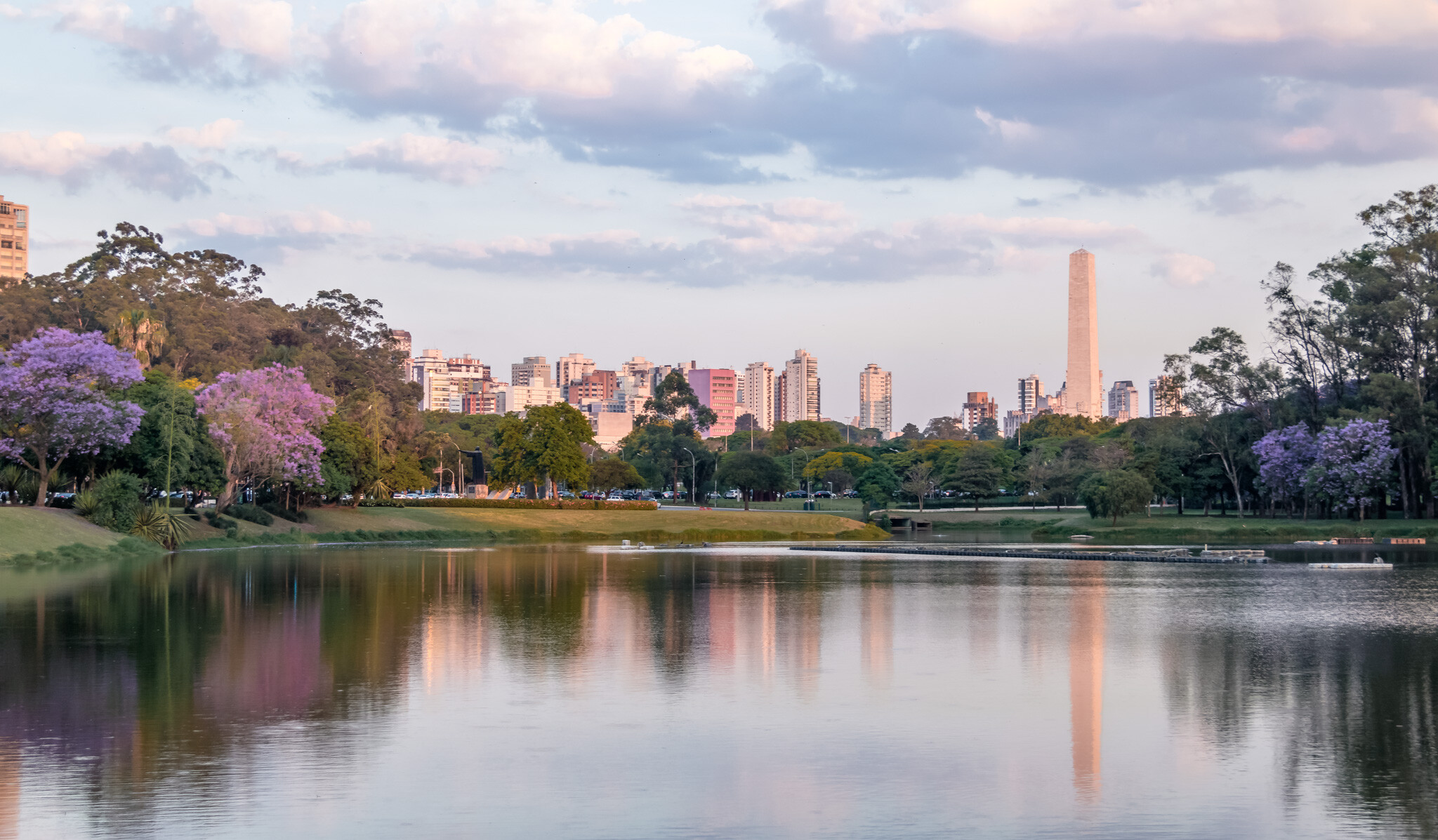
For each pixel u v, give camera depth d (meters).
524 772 20.00
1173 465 136.12
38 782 19.20
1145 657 32.78
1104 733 23.08
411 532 110.50
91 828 16.88
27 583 55.09
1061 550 90.50
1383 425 110.19
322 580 58.41
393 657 32.12
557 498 142.62
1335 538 108.25
